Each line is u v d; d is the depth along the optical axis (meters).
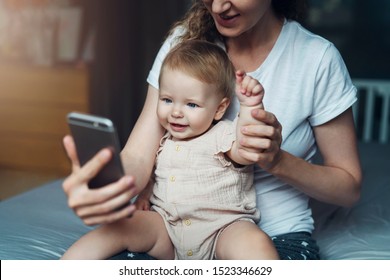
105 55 3.70
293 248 1.30
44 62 3.81
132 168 1.33
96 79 3.69
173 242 1.30
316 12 4.20
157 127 1.40
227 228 1.26
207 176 1.30
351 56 4.23
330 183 1.33
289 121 1.36
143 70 3.85
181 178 1.31
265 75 1.37
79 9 3.79
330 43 1.39
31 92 3.79
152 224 1.28
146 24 3.80
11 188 3.57
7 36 3.89
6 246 1.47
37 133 3.84
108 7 3.68
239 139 1.19
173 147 1.35
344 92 1.37
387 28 4.14
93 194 0.99
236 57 1.41
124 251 1.24
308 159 1.45
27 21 3.86
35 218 1.71
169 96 1.34
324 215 1.75
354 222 1.69
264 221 1.38
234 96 1.40
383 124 3.37
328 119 1.37
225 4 1.22
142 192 1.40
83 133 1.02
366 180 2.11
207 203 1.28
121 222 1.22
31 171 3.92
